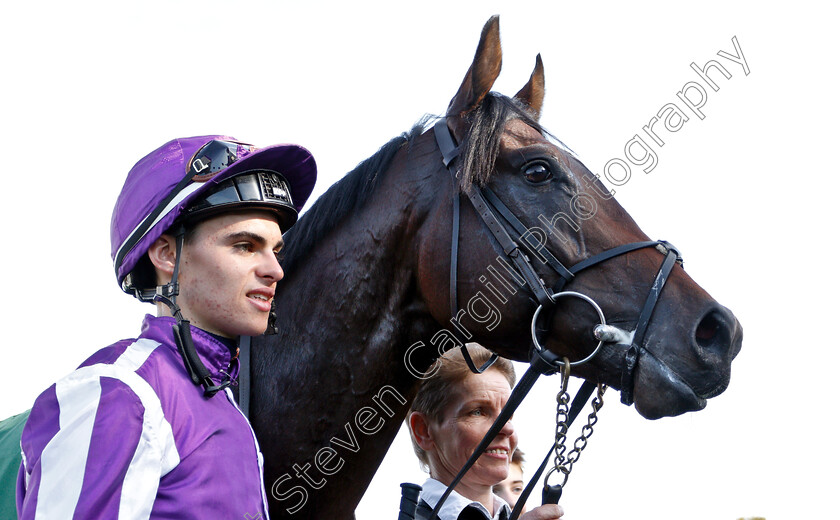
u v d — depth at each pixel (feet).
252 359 7.07
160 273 5.39
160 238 5.35
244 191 5.47
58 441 4.21
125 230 5.36
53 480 4.10
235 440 4.94
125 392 4.39
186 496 4.48
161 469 4.42
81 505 4.01
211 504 4.57
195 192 5.24
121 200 5.51
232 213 5.40
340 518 7.04
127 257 5.32
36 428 4.38
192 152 5.50
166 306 5.35
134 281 5.50
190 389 4.88
